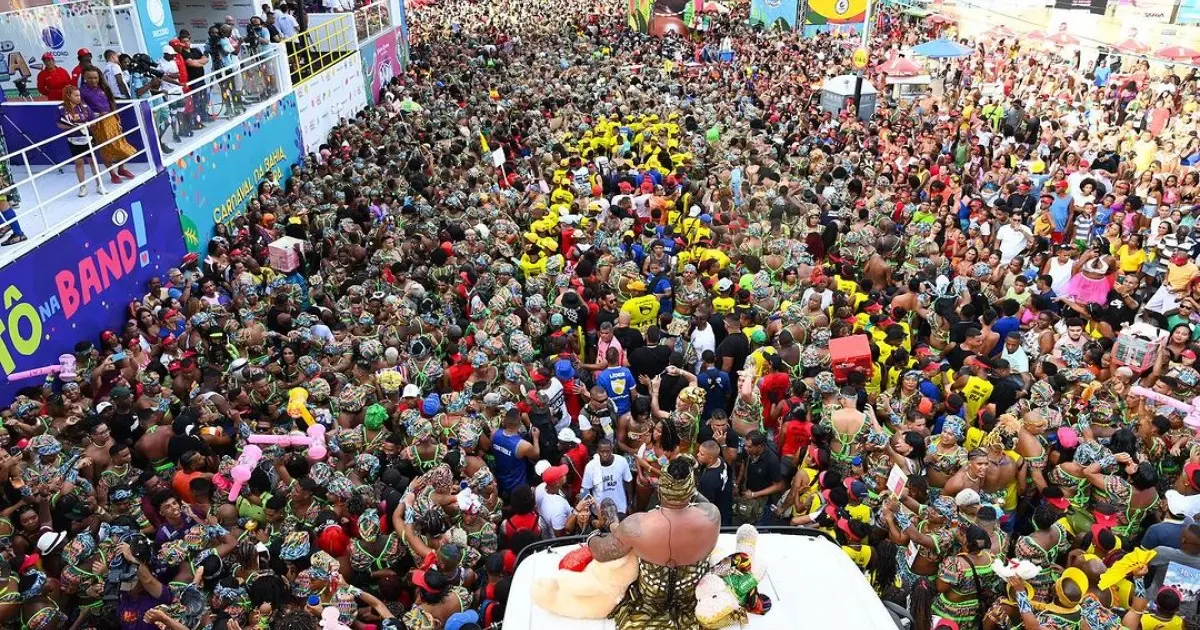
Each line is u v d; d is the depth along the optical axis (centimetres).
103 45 1407
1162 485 805
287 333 1030
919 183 1688
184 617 593
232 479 708
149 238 1200
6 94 1335
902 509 661
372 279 1141
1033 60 2819
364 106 2492
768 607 396
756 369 881
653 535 357
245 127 1567
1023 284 1104
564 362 884
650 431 820
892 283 1195
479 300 1041
